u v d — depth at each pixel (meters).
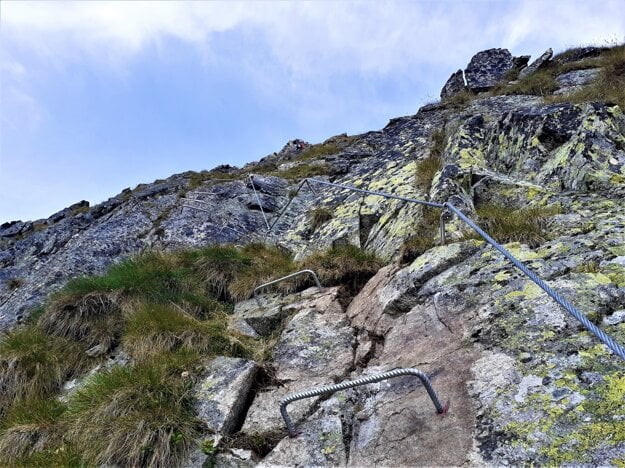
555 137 8.30
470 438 3.43
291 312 7.15
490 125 10.75
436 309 5.05
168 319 7.05
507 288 4.79
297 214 13.52
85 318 7.97
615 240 5.09
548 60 20.33
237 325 7.37
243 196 14.45
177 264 9.55
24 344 7.39
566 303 3.22
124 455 4.80
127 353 7.04
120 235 12.80
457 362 4.21
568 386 3.44
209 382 5.67
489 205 7.49
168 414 5.14
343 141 22.38
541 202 6.94
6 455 5.55
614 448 2.88
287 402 4.32
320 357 5.75
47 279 10.98
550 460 3.00
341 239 9.34
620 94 10.43
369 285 6.80
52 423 5.87
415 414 3.91
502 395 3.63
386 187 10.76
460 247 5.86
